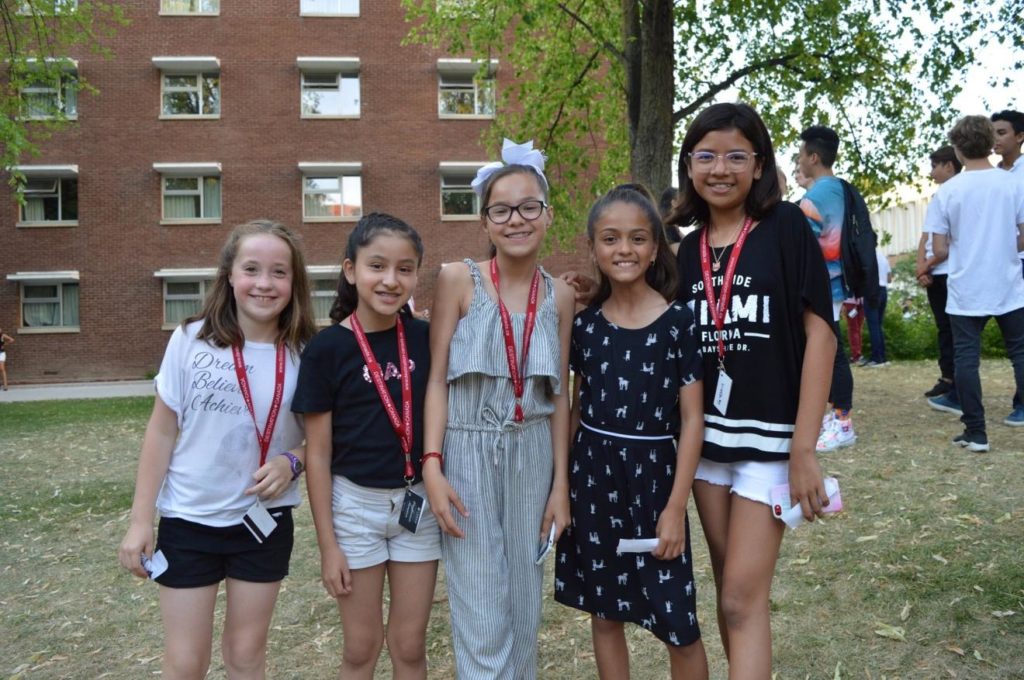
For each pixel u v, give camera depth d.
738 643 2.12
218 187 19.58
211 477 2.20
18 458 7.30
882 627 2.83
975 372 4.66
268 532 2.21
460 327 2.29
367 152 19.67
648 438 2.21
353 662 2.33
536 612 2.31
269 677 2.89
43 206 19.36
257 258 2.25
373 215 2.32
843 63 9.88
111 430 8.88
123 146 19.27
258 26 19.47
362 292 2.25
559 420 2.37
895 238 31.78
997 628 2.73
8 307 19.19
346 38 19.62
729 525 2.20
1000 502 3.76
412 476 2.29
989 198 4.51
